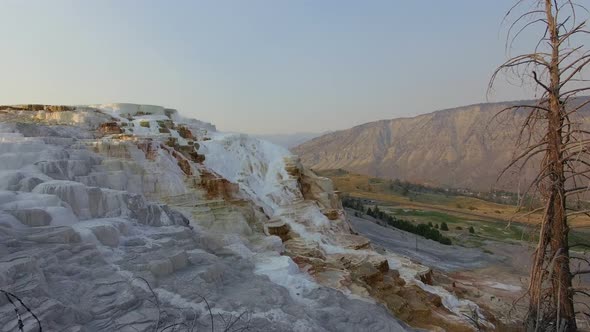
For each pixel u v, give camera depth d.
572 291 5.36
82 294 6.73
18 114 19.55
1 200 8.75
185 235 11.14
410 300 13.11
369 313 9.49
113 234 9.25
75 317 5.99
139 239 9.85
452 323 12.10
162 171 15.39
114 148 15.11
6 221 7.78
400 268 16.89
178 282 8.13
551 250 5.25
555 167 5.06
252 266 11.20
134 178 14.33
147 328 6.18
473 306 14.63
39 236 7.67
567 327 5.26
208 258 9.87
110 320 6.25
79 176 12.47
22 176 10.53
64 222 8.97
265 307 8.19
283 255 13.20
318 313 8.83
